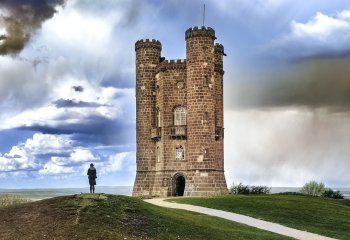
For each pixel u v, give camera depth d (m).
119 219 40.19
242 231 43.22
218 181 77.31
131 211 42.69
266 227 47.25
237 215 53.31
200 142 75.88
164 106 80.25
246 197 67.62
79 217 39.03
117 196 46.62
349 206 68.81
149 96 83.56
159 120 81.44
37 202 44.47
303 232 45.69
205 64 76.69
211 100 76.81
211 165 76.00
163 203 61.72
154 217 42.44
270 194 78.19
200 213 51.97
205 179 75.31
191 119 76.69
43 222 38.31
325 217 55.88
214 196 70.06
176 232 39.62
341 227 50.78
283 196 72.38
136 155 83.88
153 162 82.44
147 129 83.00
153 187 81.44
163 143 79.75
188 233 39.91
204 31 77.00
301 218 54.09
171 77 80.25
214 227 43.47
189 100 77.19
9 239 35.09
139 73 84.31
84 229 36.84
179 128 78.56
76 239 35.12
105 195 45.75
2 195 64.81
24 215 40.41
